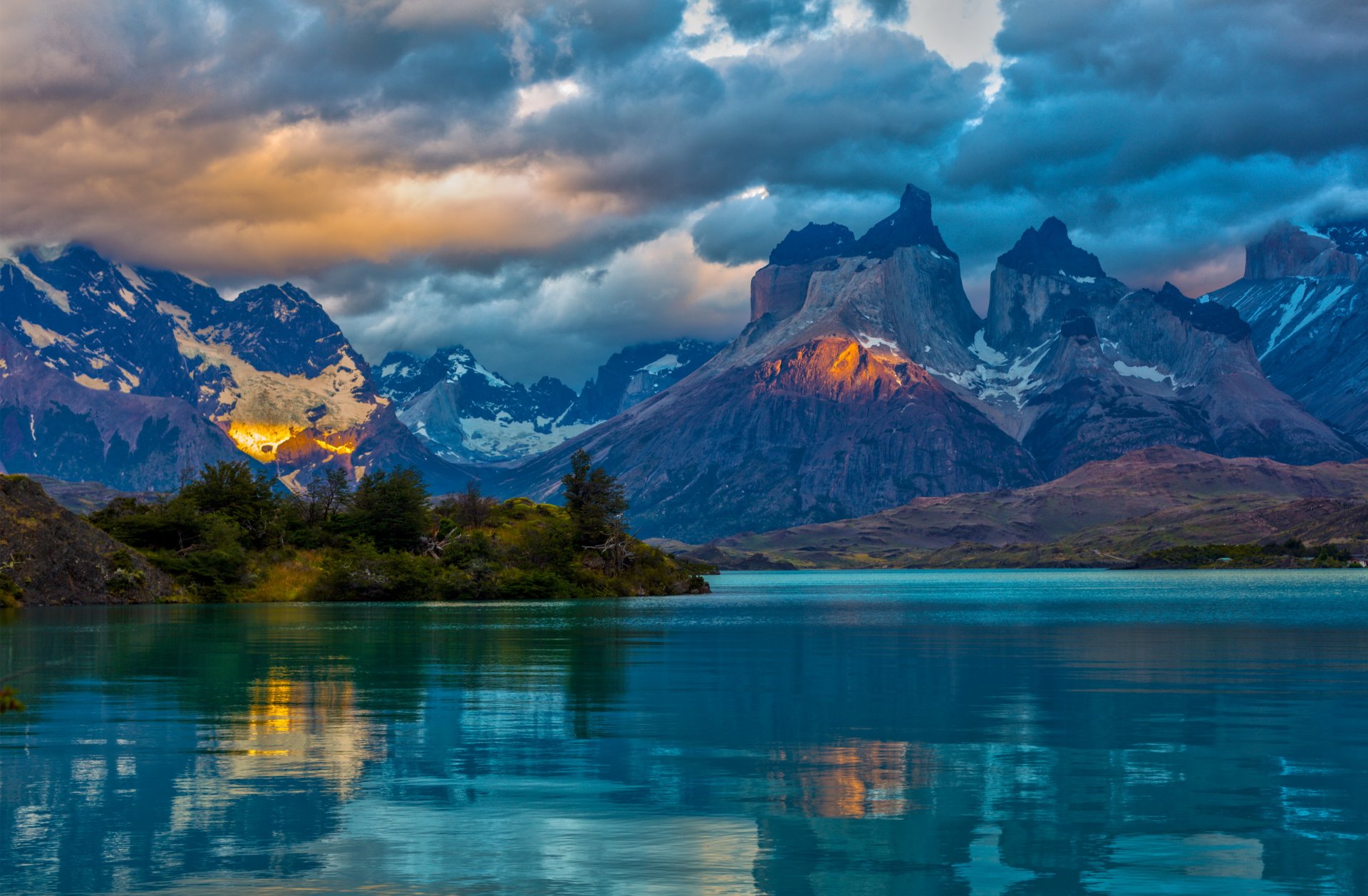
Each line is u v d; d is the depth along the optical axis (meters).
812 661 81.00
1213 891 27.81
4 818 34.00
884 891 27.88
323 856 30.31
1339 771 40.53
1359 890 27.75
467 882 28.30
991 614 157.88
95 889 27.78
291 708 55.78
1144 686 65.69
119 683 66.12
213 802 35.88
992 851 30.92
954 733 48.56
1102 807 35.38
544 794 36.91
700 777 39.50
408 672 72.19
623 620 140.00
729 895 27.55
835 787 37.94
